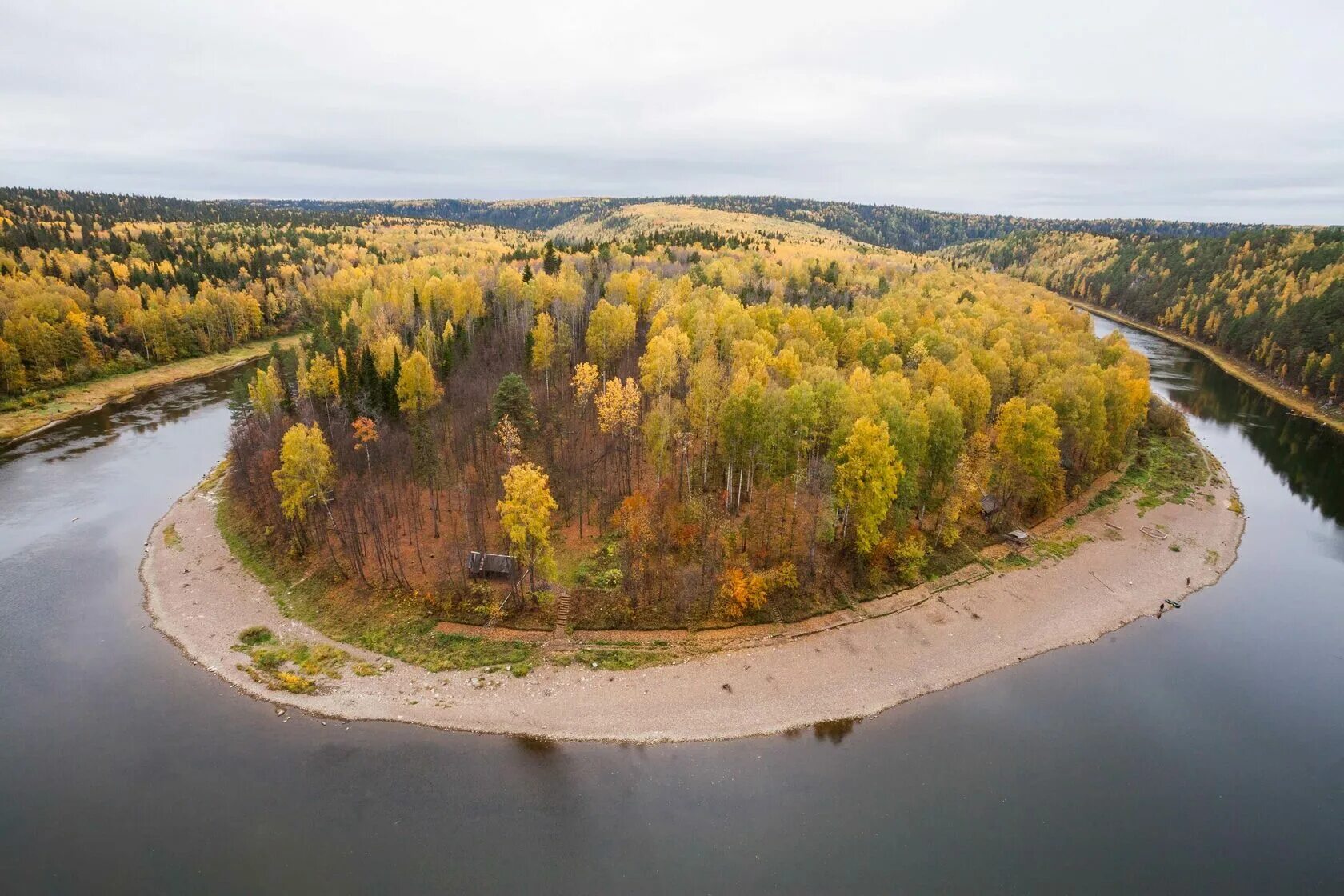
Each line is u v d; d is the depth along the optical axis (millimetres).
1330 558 84000
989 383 102750
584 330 135125
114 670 61688
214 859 44406
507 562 68750
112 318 163500
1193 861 45344
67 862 43875
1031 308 176125
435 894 42531
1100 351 129750
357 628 66375
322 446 74938
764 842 46344
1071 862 45125
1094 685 61875
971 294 185125
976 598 73188
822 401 82750
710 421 81625
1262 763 53812
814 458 80375
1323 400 147250
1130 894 42938
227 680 60625
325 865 44219
